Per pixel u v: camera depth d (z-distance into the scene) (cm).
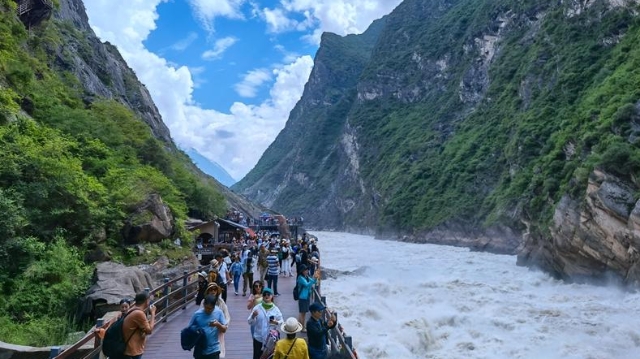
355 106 18550
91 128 3294
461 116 11244
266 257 2009
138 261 2094
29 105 2986
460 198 8425
